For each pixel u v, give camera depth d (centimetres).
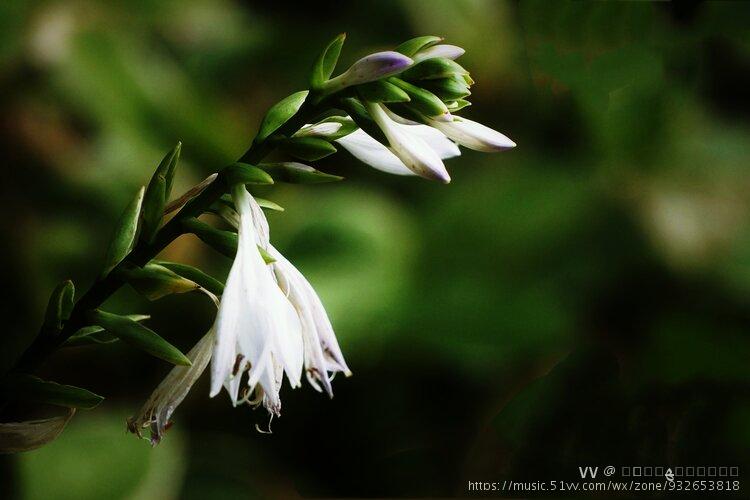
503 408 109
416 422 110
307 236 110
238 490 104
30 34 117
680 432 106
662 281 116
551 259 114
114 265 64
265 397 63
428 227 116
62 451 93
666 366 111
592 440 107
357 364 110
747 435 106
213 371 61
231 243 63
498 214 115
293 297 63
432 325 109
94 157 117
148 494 93
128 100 118
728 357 110
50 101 119
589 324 114
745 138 130
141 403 112
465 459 108
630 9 121
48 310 64
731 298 115
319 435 111
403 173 66
